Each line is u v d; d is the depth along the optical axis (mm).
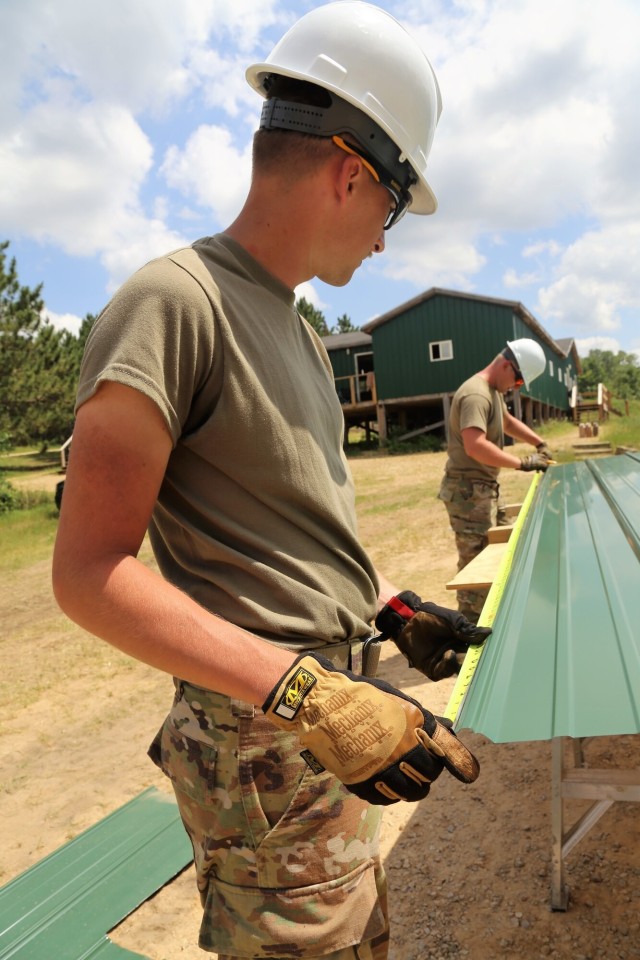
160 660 922
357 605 1282
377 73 1207
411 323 23125
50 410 24938
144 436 959
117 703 4496
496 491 4664
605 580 1767
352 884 1215
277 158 1181
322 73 1177
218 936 1194
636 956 1918
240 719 1133
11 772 3676
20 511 16766
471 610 4527
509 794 2807
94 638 5992
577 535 2414
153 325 991
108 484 938
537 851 2420
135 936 2367
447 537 8086
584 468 4625
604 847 2379
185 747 1196
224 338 1069
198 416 1092
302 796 1158
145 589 922
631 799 2027
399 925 2176
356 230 1251
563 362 35000
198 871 1246
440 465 17469
